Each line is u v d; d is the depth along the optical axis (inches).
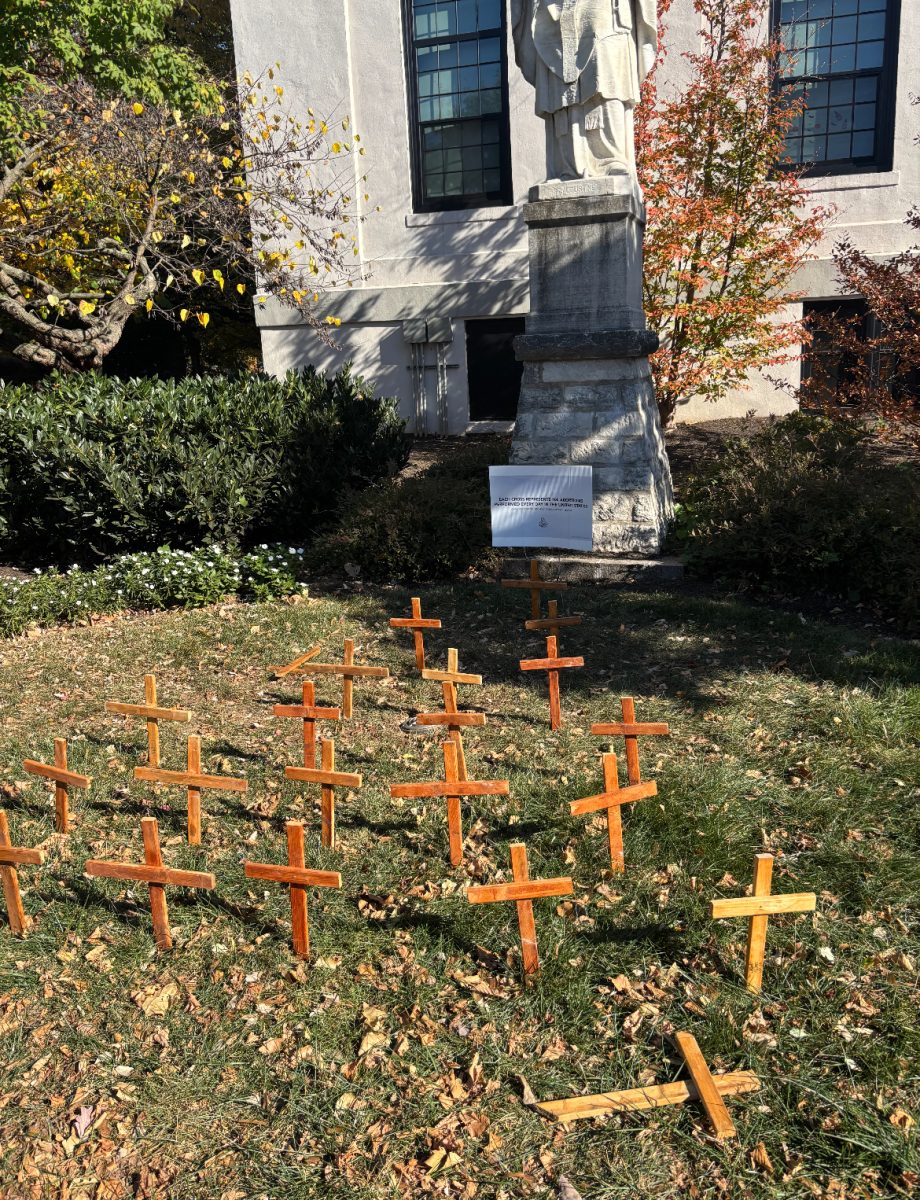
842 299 488.4
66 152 440.8
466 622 284.7
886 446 418.3
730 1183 103.3
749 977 129.0
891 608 268.5
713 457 442.6
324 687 243.3
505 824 173.8
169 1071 121.3
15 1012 132.9
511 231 533.0
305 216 544.7
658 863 157.9
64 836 175.8
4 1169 109.3
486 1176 105.6
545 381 324.2
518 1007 129.1
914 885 147.7
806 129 487.5
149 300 350.3
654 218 426.9
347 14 534.3
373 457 400.8
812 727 200.8
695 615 274.2
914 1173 102.7
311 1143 110.7
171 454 354.0
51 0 462.6
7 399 390.3
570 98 302.7
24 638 298.8
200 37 768.9
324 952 140.8
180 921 150.0
